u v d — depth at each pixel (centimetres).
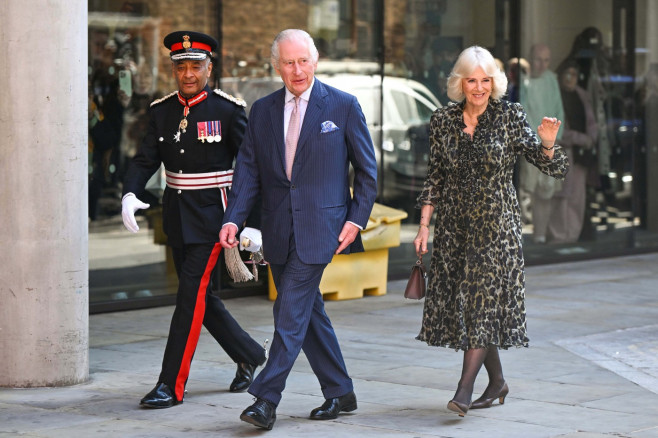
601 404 1730
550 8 3494
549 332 2383
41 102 1822
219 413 1691
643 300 2841
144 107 2723
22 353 1855
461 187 1639
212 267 1770
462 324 1623
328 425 1606
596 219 3659
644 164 3769
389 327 2452
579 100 3584
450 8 3269
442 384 1878
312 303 1608
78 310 1891
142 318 2603
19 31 1808
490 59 1608
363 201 1614
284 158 1608
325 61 3022
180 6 2755
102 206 2680
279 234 1606
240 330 1827
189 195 1764
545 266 3484
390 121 3152
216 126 1764
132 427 1608
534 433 1552
